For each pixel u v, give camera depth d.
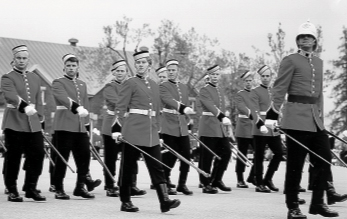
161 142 10.52
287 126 8.51
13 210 9.37
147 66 9.58
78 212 9.21
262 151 13.32
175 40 44.31
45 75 49.41
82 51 49.53
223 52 44.59
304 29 8.59
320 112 8.70
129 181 9.43
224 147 13.09
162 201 9.16
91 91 49.44
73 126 11.28
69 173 17.52
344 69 49.16
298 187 8.50
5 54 51.66
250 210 9.69
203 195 12.34
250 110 13.77
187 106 12.69
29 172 10.65
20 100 10.31
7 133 10.55
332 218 8.74
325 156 8.51
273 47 38.75
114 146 12.31
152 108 9.45
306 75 8.52
